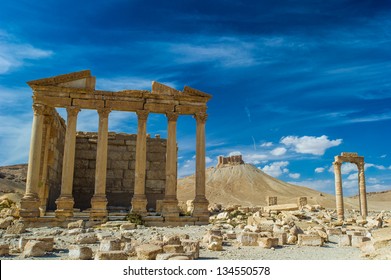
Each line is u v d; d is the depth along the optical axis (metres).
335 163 44.00
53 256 14.30
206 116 33.50
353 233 22.02
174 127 32.78
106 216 29.83
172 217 30.91
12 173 60.16
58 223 28.83
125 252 12.95
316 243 18.75
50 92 30.81
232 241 19.77
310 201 91.00
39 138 29.95
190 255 12.66
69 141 30.59
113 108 31.86
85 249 13.32
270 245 17.48
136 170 31.75
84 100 31.41
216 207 46.22
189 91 33.62
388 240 14.60
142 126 32.19
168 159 32.28
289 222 28.25
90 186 40.47
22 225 22.14
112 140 41.22
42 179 32.31
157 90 33.25
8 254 14.51
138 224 29.22
